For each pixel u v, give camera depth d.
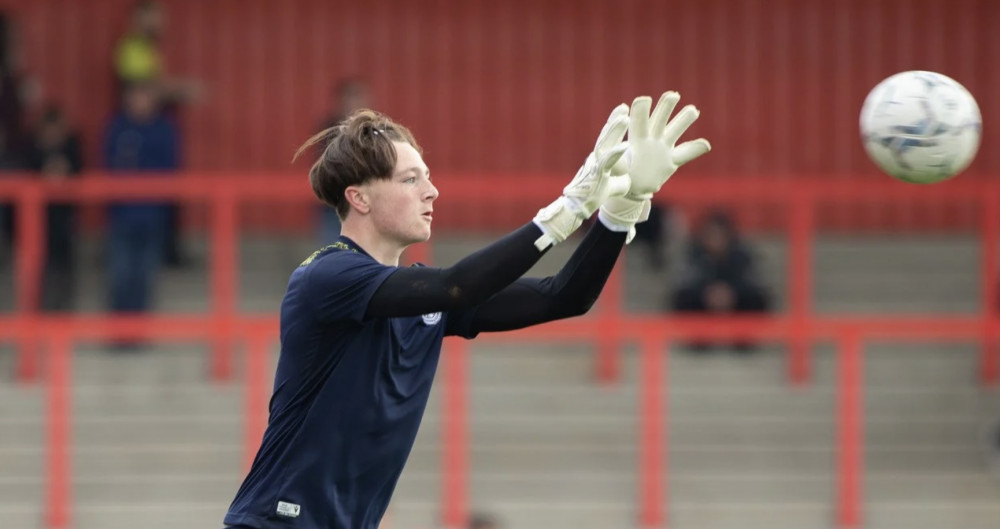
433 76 59.41
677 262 52.47
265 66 59.16
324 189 17.17
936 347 49.75
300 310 16.64
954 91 18.30
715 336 41.03
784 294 54.16
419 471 43.16
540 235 15.75
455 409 40.38
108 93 58.66
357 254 16.62
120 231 47.56
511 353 48.34
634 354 49.38
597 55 59.47
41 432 44.47
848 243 57.53
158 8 54.09
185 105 58.53
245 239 57.94
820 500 42.38
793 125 59.78
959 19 59.59
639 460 43.88
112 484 42.72
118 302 47.66
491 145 59.44
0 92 51.78
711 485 42.81
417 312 16.02
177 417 45.19
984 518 42.41
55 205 49.25
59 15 58.62
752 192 44.19
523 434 44.75
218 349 46.88
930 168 18.23
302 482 16.94
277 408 17.09
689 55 59.62
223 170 59.00
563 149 59.50
